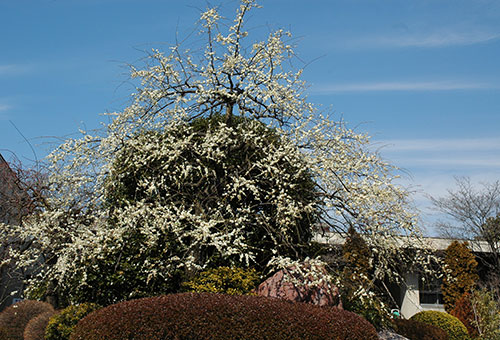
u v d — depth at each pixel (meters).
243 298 6.20
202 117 9.04
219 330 5.80
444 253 13.62
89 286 7.44
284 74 8.27
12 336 8.20
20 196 8.86
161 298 6.16
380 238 7.52
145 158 8.02
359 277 7.73
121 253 7.43
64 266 7.00
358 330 6.20
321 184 7.92
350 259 8.19
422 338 9.95
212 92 8.10
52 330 7.13
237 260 8.06
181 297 6.15
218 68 8.29
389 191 7.44
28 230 7.62
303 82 8.30
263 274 7.98
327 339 5.99
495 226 16.16
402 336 9.21
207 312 5.89
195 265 7.00
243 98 8.20
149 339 5.70
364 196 7.11
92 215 7.93
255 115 8.41
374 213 7.33
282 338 5.88
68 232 7.55
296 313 6.09
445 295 13.34
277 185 7.62
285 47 8.23
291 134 8.13
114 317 5.87
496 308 11.61
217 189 8.08
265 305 6.09
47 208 8.34
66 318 7.14
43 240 7.46
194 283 7.20
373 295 7.04
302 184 8.00
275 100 8.20
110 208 7.96
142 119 8.23
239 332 5.82
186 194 7.79
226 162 8.00
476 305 11.75
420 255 8.22
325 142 7.94
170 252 7.61
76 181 8.30
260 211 7.85
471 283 12.95
